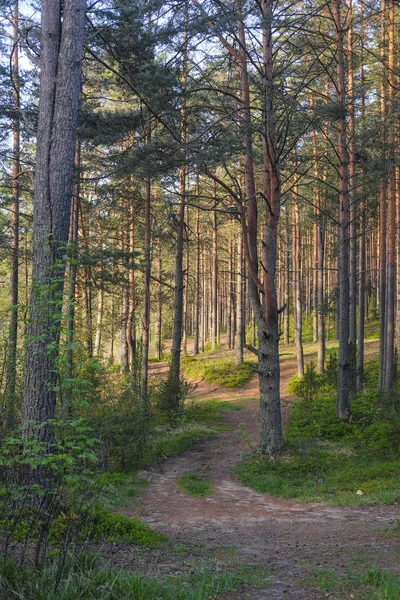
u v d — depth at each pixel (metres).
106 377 14.93
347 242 18.91
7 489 5.08
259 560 7.02
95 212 25.36
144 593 4.73
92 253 19.69
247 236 16.48
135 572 5.64
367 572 6.18
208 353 44.59
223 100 17.17
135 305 28.42
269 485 13.07
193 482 13.53
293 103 14.80
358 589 5.55
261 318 16.23
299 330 30.89
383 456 14.35
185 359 42.81
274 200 16.27
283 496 12.22
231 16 13.41
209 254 50.25
